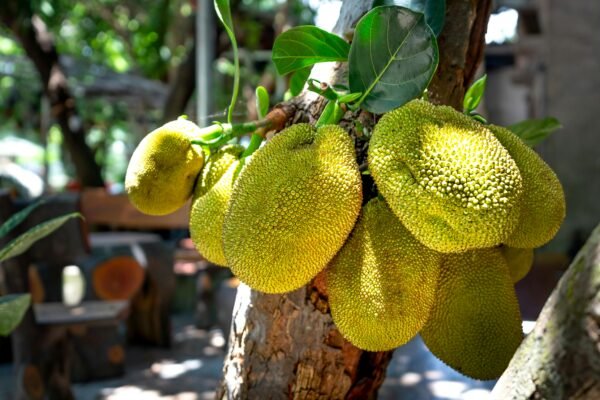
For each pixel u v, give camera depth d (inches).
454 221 38.7
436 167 39.1
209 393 174.1
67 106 291.3
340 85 49.3
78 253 150.6
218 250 48.4
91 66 424.8
